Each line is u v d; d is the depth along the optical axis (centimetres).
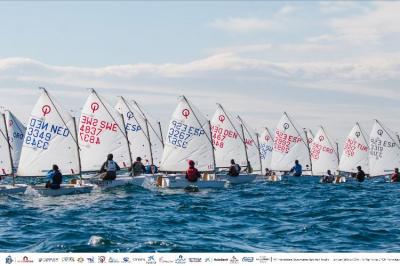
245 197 8112
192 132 9762
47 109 8244
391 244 4316
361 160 14638
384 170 13462
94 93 9356
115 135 9419
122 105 11881
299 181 13012
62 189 7806
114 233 4541
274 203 7281
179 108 9731
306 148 15025
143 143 11981
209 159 9844
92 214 5969
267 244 4288
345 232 4803
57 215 5891
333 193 9031
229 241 4369
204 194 8450
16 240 4394
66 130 8331
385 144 13462
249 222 5438
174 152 9731
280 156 14900
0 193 7600
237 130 11719
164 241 4238
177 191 8762
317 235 4669
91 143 9331
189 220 5506
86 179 8425
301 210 6438
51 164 8269
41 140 8219
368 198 8075
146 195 8044
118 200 7356
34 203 6956
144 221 5409
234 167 10631
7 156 7875
